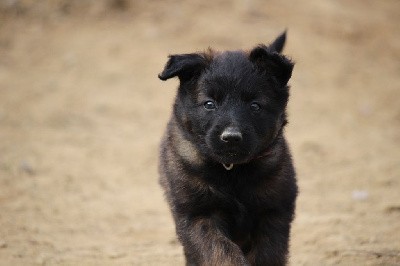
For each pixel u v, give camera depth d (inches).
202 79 316.2
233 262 296.0
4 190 510.6
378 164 597.3
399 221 453.1
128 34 816.3
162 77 318.0
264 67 319.3
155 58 773.9
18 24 820.6
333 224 448.1
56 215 469.4
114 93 721.6
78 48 789.2
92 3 853.8
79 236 431.5
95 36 810.8
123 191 531.8
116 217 473.4
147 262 382.6
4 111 678.5
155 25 832.3
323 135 666.8
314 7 926.4
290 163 325.1
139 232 445.1
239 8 875.4
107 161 592.4
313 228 440.5
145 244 421.1
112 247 411.5
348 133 678.5
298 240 419.2
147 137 644.1
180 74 322.7
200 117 313.1
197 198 315.0
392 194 520.7
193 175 314.3
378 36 914.7
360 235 423.2
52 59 773.9
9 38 800.3
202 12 857.5
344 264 373.7
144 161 594.6
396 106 756.0
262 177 313.1
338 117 716.0
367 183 551.8
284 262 316.2
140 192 531.2
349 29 905.5
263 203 315.9
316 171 584.7
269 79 318.7
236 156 300.7
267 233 317.4
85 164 581.9
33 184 527.5
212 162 312.2
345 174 573.9
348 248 397.1
